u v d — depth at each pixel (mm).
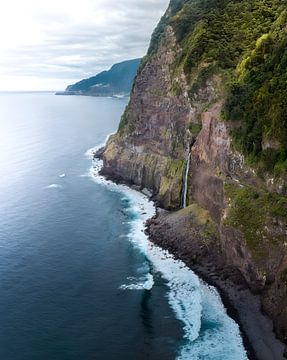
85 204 105125
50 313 60719
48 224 92062
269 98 68625
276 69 72625
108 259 76812
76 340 55281
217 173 79562
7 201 106500
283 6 102125
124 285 68125
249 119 72562
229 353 53094
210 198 81188
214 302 63531
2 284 68000
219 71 93062
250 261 63312
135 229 89750
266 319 56875
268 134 66062
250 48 94375
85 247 81375
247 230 64875
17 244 82312
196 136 94625
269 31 94375
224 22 106625
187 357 52469
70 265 74500
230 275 67750
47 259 76500
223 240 71438
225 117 79875
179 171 99188
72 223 92938
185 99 101375
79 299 64188
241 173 72750
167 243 81438
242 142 72875
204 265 72938
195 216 84438
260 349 53219
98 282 69000
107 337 55938
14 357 52219
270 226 61312
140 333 56688
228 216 69562
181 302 63594
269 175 65188
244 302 62000
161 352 53344
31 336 55938
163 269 73000
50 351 53312
